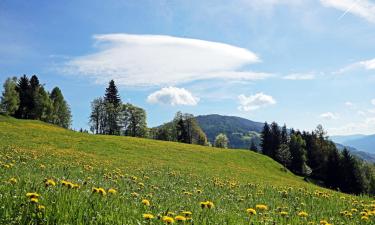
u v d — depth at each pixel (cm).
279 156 13800
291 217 855
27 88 12588
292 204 1219
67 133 6247
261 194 1527
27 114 12494
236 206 1050
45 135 5375
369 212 916
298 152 13462
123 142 6144
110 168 2444
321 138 14425
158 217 645
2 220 543
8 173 1155
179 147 6781
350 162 11638
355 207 1198
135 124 13600
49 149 3834
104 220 587
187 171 3322
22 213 567
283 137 15700
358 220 902
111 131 13250
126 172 2245
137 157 4509
